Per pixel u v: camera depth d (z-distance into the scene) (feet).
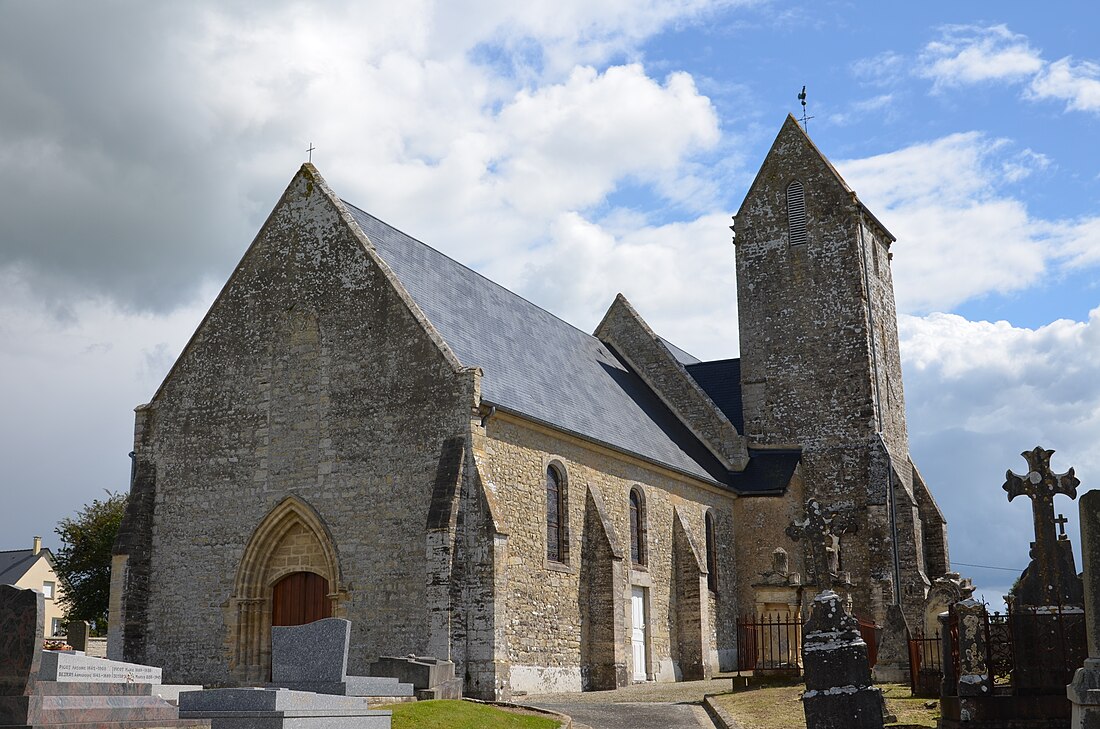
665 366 149.48
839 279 148.25
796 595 97.04
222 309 104.12
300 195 102.94
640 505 114.73
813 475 143.64
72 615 180.04
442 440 89.76
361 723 53.57
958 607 54.80
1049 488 57.36
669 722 71.67
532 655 91.86
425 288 102.89
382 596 89.20
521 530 93.04
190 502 100.73
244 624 95.09
